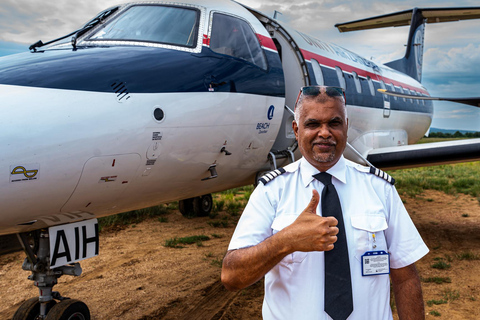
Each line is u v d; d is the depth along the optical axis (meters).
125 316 4.00
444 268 5.34
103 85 2.94
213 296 4.48
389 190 1.62
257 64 4.44
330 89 1.54
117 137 2.86
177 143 3.35
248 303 4.32
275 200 1.59
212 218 8.68
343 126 1.55
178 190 3.82
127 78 3.11
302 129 1.56
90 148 2.70
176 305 4.25
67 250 3.11
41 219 2.73
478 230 7.55
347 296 1.45
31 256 3.23
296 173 1.63
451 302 4.19
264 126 4.38
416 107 10.66
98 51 3.35
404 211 1.62
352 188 1.59
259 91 4.25
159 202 3.92
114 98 2.93
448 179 15.88
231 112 3.88
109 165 2.85
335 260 1.48
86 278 5.07
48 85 2.71
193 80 3.57
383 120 8.57
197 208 8.66
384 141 8.70
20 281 5.12
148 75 3.25
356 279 1.49
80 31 3.78
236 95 3.94
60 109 2.63
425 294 4.44
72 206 2.82
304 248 1.31
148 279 5.01
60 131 2.57
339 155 1.56
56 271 3.27
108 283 4.89
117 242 6.73
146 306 4.22
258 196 1.60
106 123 2.81
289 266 1.50
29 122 2.48
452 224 8.09
